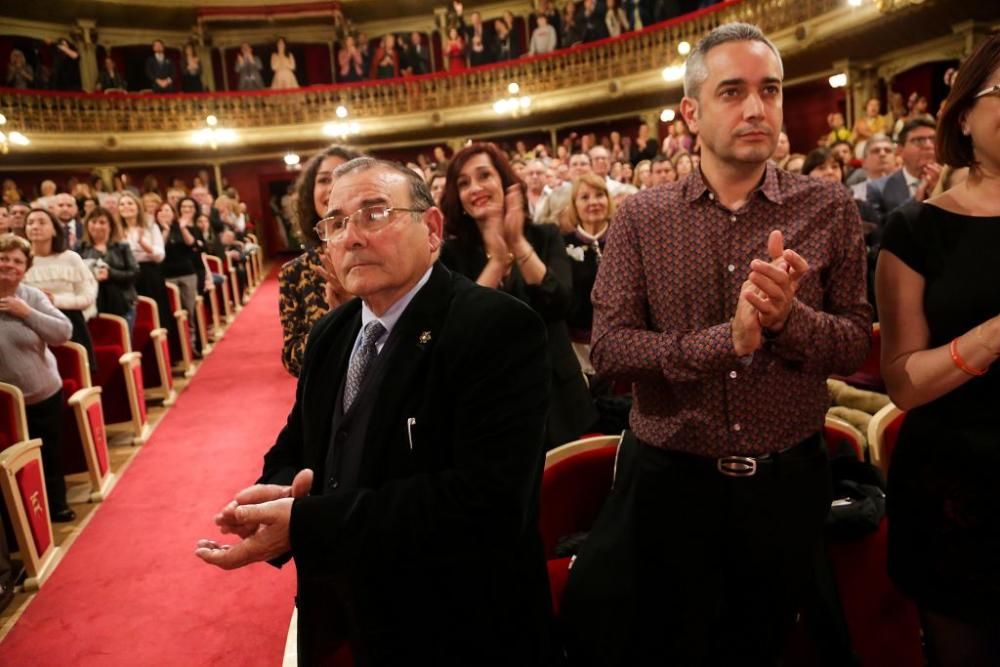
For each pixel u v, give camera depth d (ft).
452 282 4.69
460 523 4.00
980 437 4.67
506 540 4.17
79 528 12.39
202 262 27.27
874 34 35.76
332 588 4.73
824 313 4.84
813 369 4.84
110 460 15.78
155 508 13.12
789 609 5.23
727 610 5.35
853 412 9.46
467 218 8.06
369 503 4.02
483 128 58.95
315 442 4.86
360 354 4.75
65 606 9.90
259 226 62.80
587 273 10.39
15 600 10.12
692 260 5.11
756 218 5.05
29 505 10.61
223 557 4.07
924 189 11.74
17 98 51.83
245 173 62.34
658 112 51.85
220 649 8.75
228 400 20.18
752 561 5.10
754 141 4.84
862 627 6.52
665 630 5.39
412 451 4.31
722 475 5.07
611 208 10.80
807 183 5.08
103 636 9.15
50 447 12.39
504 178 7.97
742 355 4.53
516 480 4.07
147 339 20.12
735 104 4.85
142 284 21.43
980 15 32.63
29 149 51.93
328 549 3.97
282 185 62.85
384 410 4.35
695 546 5.23
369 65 62.90
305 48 67.21
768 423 4.98
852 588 6.44
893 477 5.14
